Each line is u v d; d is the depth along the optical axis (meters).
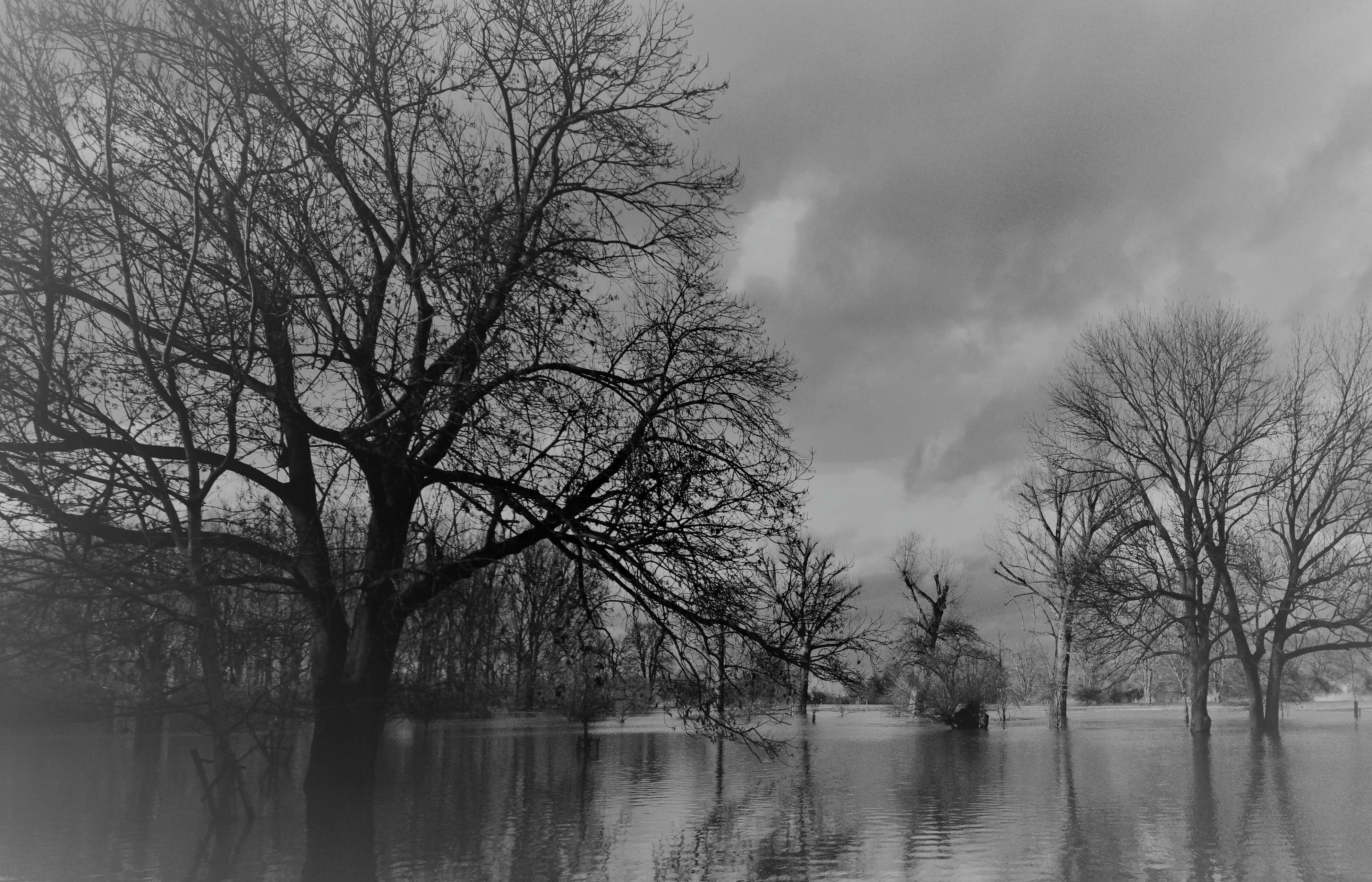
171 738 39.94
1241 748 39.34
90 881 13.31
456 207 17.62
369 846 16.08
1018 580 56.34
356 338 18.30
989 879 13.48
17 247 16.17
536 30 20.45
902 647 58.59
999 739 46.56
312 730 41.97
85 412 16.36
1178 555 47.19
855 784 25.84
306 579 18.61
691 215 21.19
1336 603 45.66
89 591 16.31
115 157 16.67
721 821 18.84
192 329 17.23
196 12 16.19
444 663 23.73
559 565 19.30
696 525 18.05
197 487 15.72
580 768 30.69
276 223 17.33
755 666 18.69
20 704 16.92
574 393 18.28
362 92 18.02
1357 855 15.20
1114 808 20.72
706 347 19.45
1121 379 49.09
